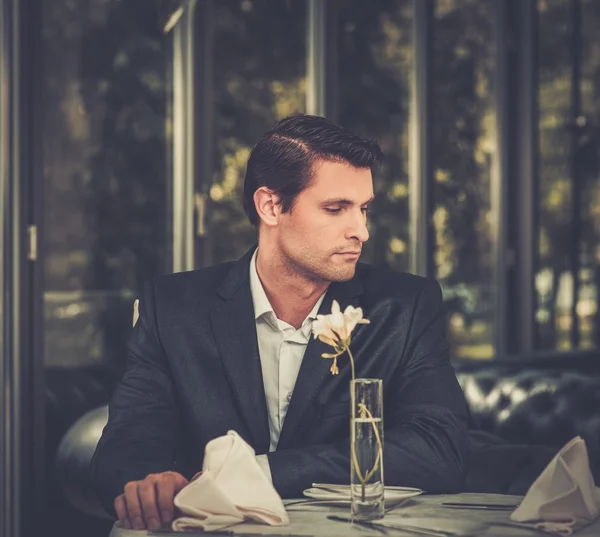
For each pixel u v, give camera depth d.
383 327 2.14
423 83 4.62
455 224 4.78
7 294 3.80
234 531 1.53
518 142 4.98
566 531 1.50
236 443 1.62
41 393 3.89
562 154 5.09
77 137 4.04
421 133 4.61
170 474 1.68
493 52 4.93
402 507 1.70
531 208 4.96
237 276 2.16
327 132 1.98
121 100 4.13
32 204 3.89
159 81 4.15
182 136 4.12
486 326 4.91
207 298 2.17
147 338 2.17
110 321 4.11
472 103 4.85
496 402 3.46
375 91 4.54
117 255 4.12
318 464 1.83
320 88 4.38
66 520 3.95
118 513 1.65
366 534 1.50
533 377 3.45
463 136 4.82
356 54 4.48
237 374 2.09
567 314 5.11
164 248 4.18
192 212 4.12
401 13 4.60
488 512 1.65
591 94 5.18
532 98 4.96
